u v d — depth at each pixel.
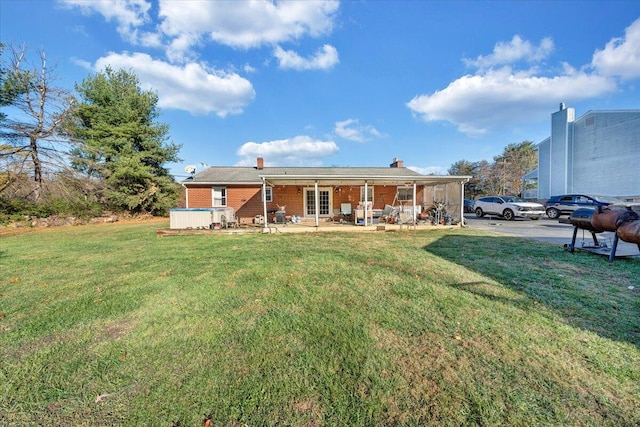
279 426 1.61
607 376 1.99
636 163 15.02
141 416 1.69
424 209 15.71
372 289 3.97
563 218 13.27
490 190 32.84
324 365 2.17
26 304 3.56
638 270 4.77
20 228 13.86
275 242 8.43
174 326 2.89
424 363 2.19
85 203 17.03
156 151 20.73
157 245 8.20
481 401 1.77
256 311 3.24
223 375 2.06
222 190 16.02
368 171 18.11
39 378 2.07
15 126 14.35
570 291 3.74
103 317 3.14
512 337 2.56
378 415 1.68
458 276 4.54
